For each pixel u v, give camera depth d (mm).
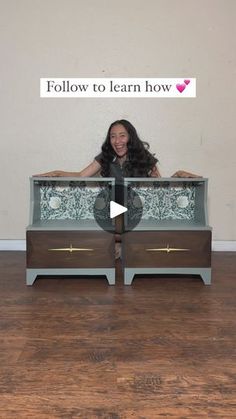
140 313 1786
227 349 1440
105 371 1282
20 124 2979
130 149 2553
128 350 1429
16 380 1225
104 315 1760
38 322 1679
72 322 1681
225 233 3049
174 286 2191
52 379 1232
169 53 2941
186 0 2904
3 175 3012
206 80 2959
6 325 1646
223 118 2986
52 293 2061
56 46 2928
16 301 1936
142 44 2936
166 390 1176
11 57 2926
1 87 2945
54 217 2559
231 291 2107
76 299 1970
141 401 1120
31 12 2900
